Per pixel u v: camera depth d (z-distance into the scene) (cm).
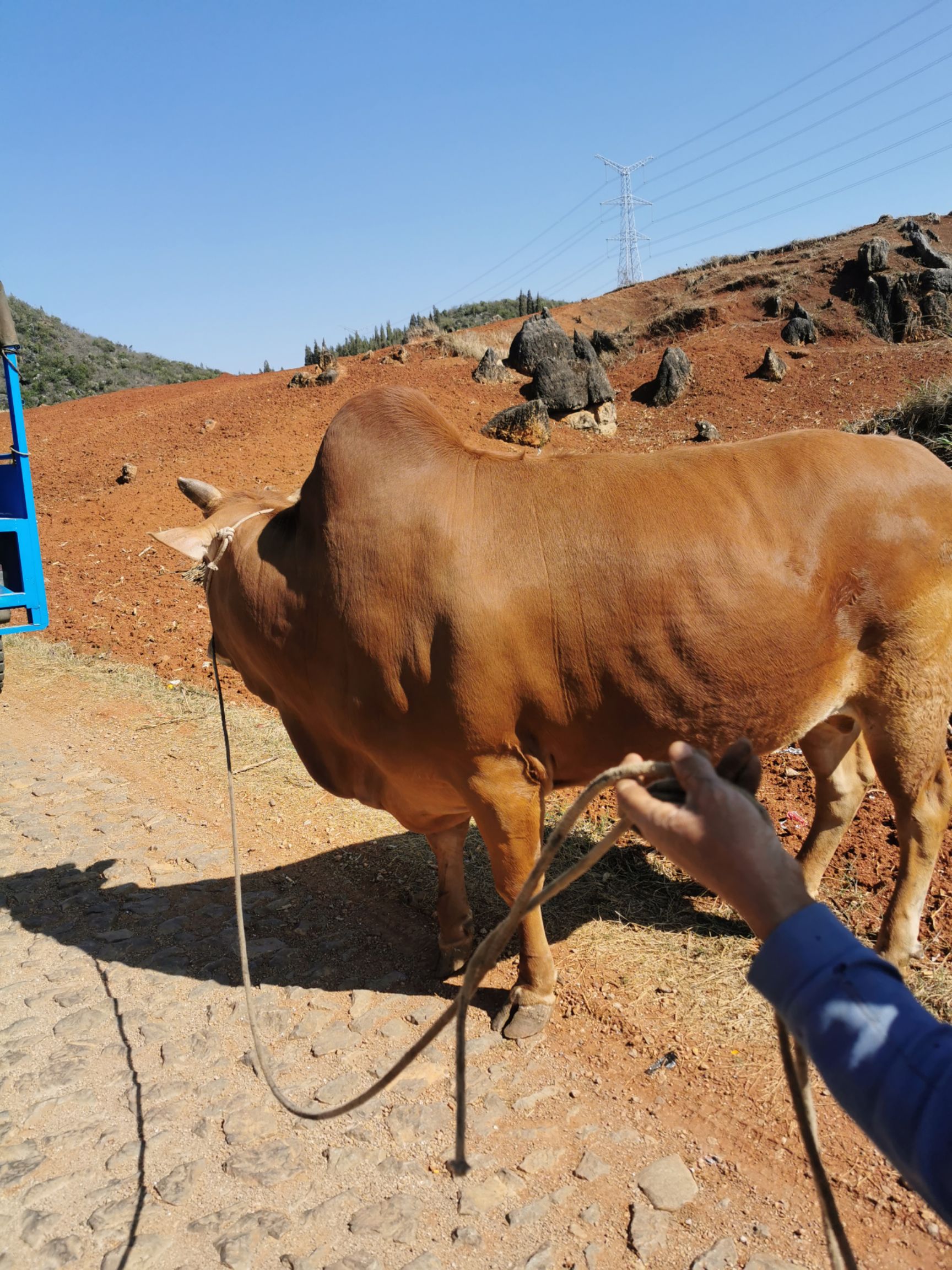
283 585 376
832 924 108
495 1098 335
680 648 326
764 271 3266
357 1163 306
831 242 3681
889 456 355
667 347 2700
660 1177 293
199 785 658
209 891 508
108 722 804
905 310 2566
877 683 356
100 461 2114
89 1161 311
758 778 130
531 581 330
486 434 1864
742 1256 263
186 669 952
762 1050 351
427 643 337
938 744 367
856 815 524
